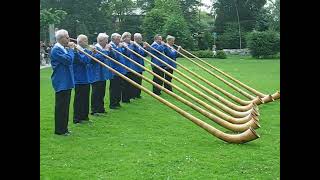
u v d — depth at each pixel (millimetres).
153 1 60594
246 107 12547
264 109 13367
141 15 57812
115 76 13078
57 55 9438
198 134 9867
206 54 44719
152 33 46344
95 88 12094
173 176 6723
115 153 8086
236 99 13844
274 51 44469
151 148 8492
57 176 6695
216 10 61156
